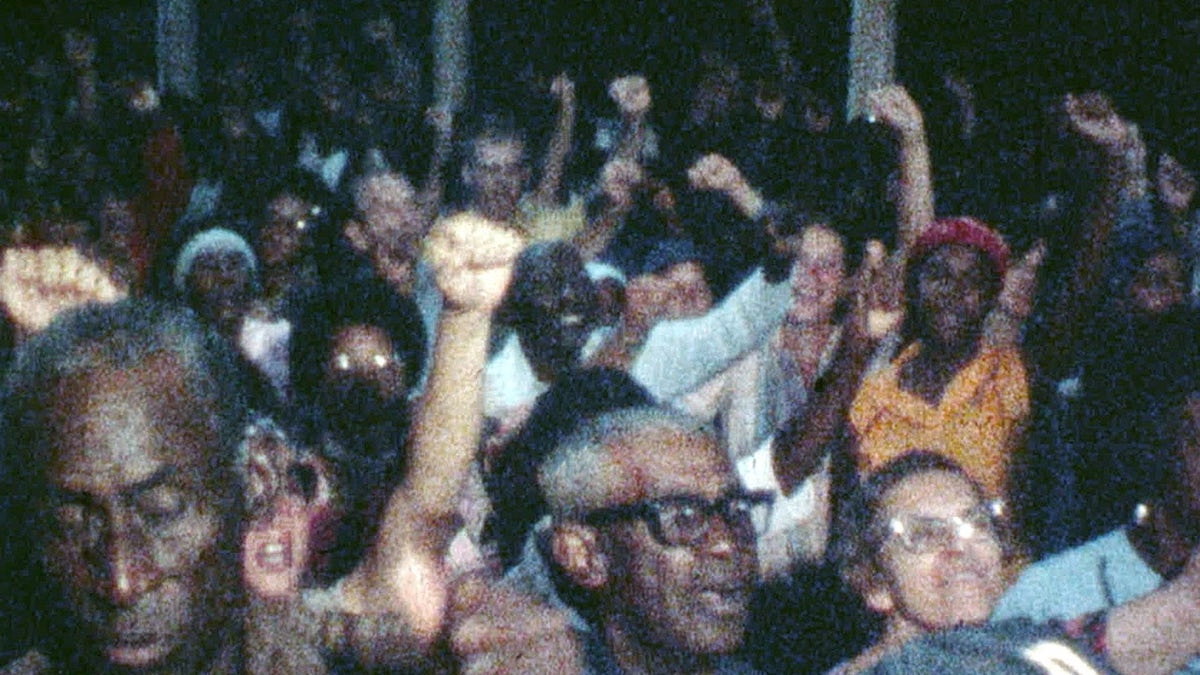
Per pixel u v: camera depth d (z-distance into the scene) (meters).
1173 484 4.94
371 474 4.71
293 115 9.92
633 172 8.23
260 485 3.03
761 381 6.52
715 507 4.21
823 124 9.33
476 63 10.86
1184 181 8.40
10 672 2.92
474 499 5.75
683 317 7.03
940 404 6.56
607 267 7.56
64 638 2.93
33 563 2.92
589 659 4.13
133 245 8.38
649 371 6.31
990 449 6.52
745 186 7.92
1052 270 7.29
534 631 4.02
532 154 9.03
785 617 5.73
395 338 5.75
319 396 5.69
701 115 9.52
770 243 7.86
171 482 2.90
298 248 7.81
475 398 3.43
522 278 6.41
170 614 2.91
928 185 7.54
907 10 10.19
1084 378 6.57
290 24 10.44
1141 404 5.80
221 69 10.50
